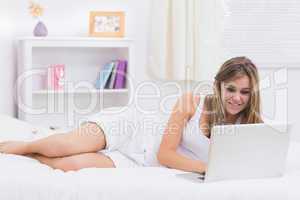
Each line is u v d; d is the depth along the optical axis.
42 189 1.75
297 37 4.45
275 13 4.42
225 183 1.82
